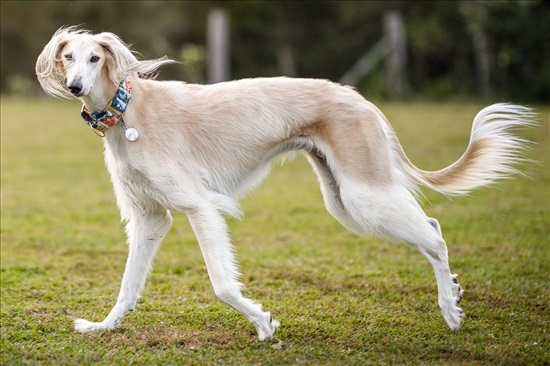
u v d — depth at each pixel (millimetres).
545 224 10719
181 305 7551
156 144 6277
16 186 13992
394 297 7770
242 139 6520
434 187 6723
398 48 26500
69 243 10211
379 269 8867
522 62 26359
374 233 6391
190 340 6422
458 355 6074
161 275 8695
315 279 8484
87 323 6730
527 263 8836
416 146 17094
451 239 10125
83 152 17547
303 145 6617
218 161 6516
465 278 8344
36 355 6043
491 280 8234
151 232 6730
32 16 30016
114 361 5930
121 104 6219
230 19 29984
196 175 6398
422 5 28547
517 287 7930
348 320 7020
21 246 10031
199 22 30688
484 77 26609
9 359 5945
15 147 18000
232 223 11328
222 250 6246
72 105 26891
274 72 29781
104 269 9039
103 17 30203
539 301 7492
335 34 29438
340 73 29391
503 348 6164
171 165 6270
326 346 6324
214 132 6480
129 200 6609
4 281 8375
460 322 6520
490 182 6766
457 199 12648
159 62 6414
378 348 6242
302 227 11047
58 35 6242
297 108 6527
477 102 25688
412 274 8625
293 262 9219
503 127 6684
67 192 13586
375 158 6340
